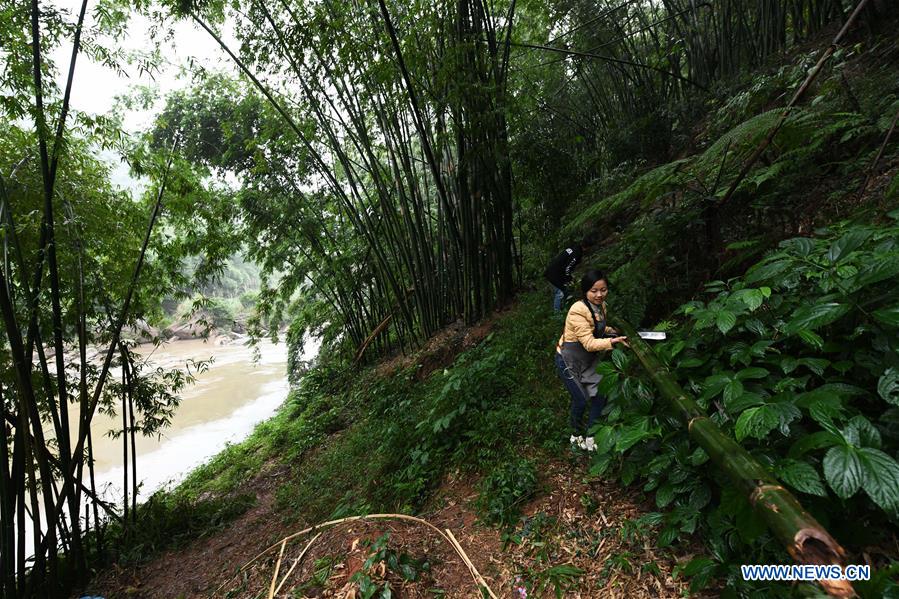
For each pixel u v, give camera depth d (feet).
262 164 22.20
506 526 8.11
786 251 6.70
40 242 11.84
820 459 5.31
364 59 16.39
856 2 16.11
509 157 16.56
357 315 27.40
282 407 32.71
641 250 10.87
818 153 10.62
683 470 6.17
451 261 21.18
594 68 24.72
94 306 14.66
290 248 25.63
